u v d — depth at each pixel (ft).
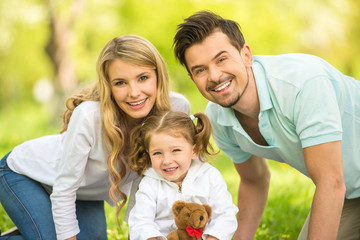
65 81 45.60
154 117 9.12
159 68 9.44
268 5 45.65
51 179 10.26
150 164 9.50
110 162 9.34
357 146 9.28
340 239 9.93
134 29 45.52
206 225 8.91
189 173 9.10
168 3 44.01
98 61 9.31
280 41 46.78
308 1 48.19
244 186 11.47
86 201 11.23
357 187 9.52
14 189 10.43
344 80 9.25
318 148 8.18
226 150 10.86
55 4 45.44
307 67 8.59
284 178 19.19
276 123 8.90
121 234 12.65
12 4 47.42
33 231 9.89
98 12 47.47
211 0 42.98
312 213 8.31
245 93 8.97
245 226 11.43
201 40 8.64
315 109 8.23
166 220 8.97
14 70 66.44
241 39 8.98
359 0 51.19
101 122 9.35
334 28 50.39
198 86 9.01
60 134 10.94
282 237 12.17
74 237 9.73
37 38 53.21
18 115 61.46
